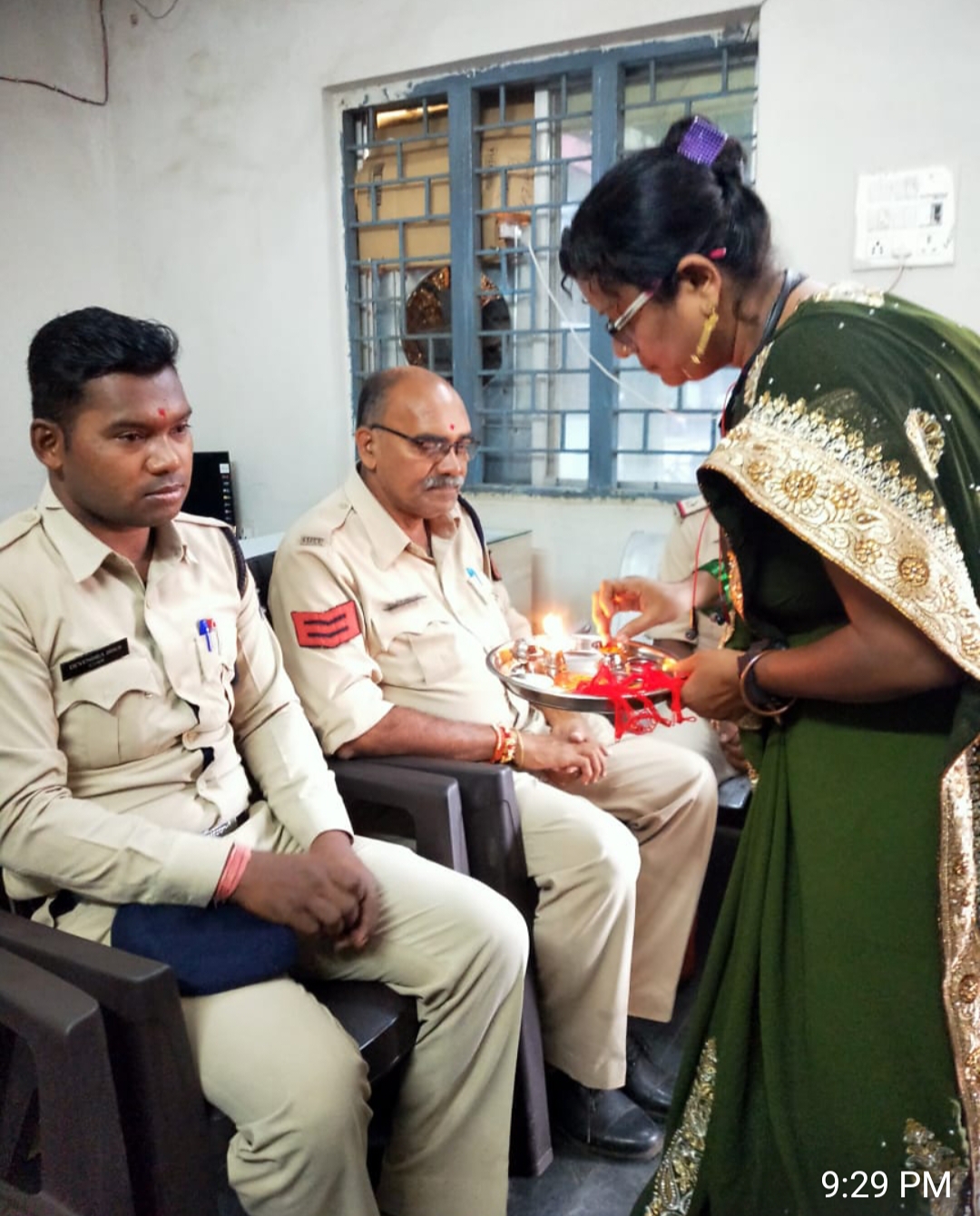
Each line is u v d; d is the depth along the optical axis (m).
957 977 0.87
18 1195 1.03
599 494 2.88
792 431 0.82
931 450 0.81
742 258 0.91
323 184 3.13
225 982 1.12
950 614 0.78
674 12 2.48
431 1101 1.29
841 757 0.90
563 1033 1.56
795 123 2.41
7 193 3.25
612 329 1.00
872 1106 0.88
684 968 1.96
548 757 1.66
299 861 1.20
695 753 1.84
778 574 0.91
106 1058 0.93
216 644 1.34
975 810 0.88
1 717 1.14
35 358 1.14
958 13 2.19
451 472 1.68
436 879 1.33
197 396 3.56
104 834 1.14
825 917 0.89
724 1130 0.97
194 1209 1.04
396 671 1.71
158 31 3.33
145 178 3.49
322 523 1.68
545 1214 1.42
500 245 2.96
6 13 3.18
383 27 2.91
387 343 3.25
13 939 1.05
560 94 2.82
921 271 2.34
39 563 1.19
